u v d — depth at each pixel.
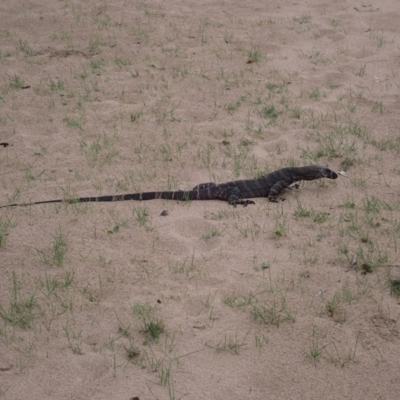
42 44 5.58
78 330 2.64
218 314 2.71
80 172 3.82
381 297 2.78
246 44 5.49
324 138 4.11
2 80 5.00
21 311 2.73
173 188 3.63
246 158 3.92
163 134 4.23
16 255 3.08
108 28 5.85
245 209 3.45
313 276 2.91
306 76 4.95
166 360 2.50
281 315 2.70
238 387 2.39
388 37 5.57
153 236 3.21
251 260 3.03
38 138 4.21
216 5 6.38
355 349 2.52
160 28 5.81
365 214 3.34
